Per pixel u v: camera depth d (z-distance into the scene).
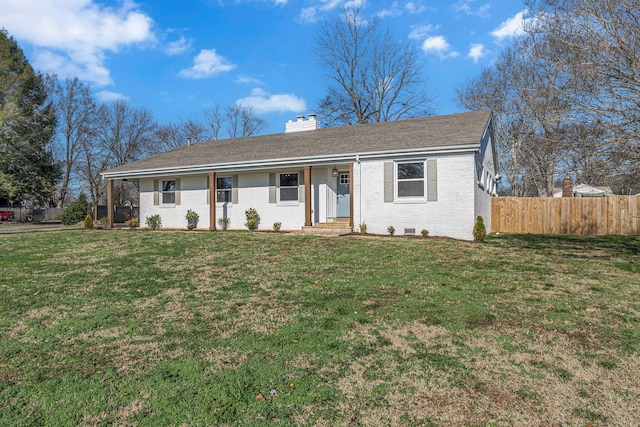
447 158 12.53
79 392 3.07
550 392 3.05
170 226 18.45
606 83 9.27
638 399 2.96
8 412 2.80
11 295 5.93
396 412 2.80
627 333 4.25
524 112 20.05
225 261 8.55
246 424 2.65
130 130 43.50
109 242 11.71
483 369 3.43
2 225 29.27
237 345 3.97
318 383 3.20
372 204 13.60
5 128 32.62
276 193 16.17
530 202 17.77
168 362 3.60
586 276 6.97
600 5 9.18
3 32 34.19
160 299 5.66
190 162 17.25
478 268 7.59
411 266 7.75
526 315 4.83
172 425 2.64
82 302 5.54
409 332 4.29
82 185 43.34
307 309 5.10
